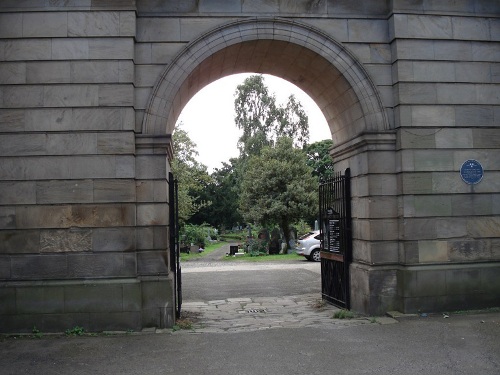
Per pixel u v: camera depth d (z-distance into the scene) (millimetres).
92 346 7605
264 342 7668
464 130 9680
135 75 9109
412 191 9477
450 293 9469
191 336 8188
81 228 8680
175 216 10156
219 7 9383
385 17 9812
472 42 9836
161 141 8945
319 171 40750
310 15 9609
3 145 8664
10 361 6848
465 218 9617
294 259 25453
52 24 8852
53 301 8547
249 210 30656
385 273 9531
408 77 9578
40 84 8758
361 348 7199
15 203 8633
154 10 9266
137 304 8648
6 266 8578
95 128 8766
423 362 6469
